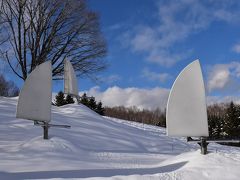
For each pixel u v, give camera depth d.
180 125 6.75
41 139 8.16
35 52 25.52
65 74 15.20
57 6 25.89
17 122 10.82
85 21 27.11
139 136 12.18
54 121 11.40
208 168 5.93
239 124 36.09
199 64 6.88
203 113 6.71
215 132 37.06
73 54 27.08
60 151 7.61
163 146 11.30
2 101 15.16
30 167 5.97
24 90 8.25
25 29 25.20
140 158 8.05
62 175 5.49
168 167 6.18
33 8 25.31
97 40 27.77
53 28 26.03
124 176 5.52
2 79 43.44
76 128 11.06
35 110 8.22
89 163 6.72
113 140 10.38
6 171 5.62
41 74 8.45
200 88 6.82
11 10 24.77
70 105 15.84
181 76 6.87
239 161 6.23
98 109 34.34
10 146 7.96
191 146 12.34
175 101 6.83
